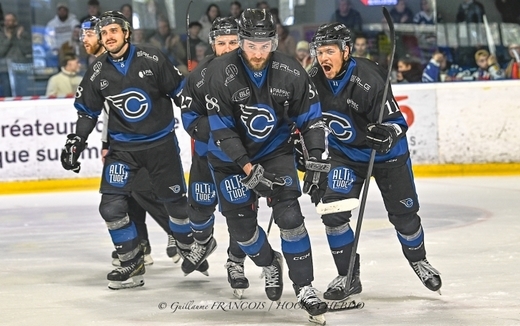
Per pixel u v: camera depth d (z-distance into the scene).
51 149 23.30
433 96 23.48
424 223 16.28
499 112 23.33
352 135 9.72
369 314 9.59
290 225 8.88
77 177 23.42
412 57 24.86
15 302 10.92
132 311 10.20
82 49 25.16
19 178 23.16
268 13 8.55
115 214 11.59
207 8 25.45
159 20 25.39
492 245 13.88
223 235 15.89
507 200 18.75
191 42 25.45
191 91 9.31
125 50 11.61
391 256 13.21
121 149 11.84
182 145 23.44
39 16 24.83
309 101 8.89
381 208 18.27
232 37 10.72
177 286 11.78
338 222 9.80
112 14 11.43
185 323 9.46
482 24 24.75
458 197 19.44
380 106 9.41
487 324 8.97
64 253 14.77
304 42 24.77
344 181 9.82
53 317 9.97
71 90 24.78
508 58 24.78
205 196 11.23
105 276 12.77
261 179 8.49
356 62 9.52
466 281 11.26
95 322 9.65
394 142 9.26
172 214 12.38
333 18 25.02
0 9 24.45
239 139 8.77
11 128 23.08
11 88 24.70
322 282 11.49
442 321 9.16
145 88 11.66
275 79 8.74
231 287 10.95
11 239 16.27
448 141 23.50
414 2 24.81
